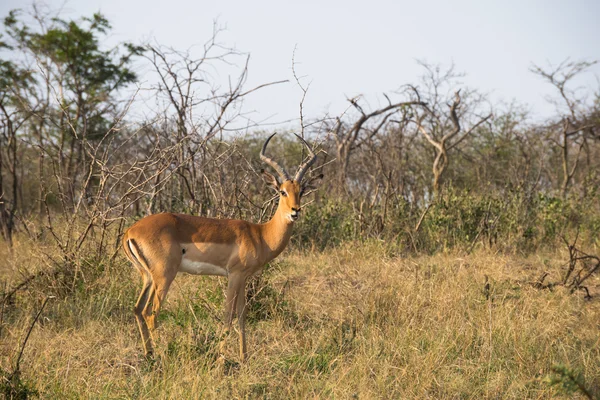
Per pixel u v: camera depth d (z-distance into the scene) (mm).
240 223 14367
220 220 14258
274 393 11234
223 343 12781
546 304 15641
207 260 13922
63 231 17625
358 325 14391
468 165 38625
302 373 11906
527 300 15766
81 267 16500
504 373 11898
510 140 38469
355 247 21828
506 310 14992
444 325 14234
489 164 36625
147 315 13375
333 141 33594
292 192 14531
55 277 16359
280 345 13523
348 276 17547
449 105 34500
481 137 41031
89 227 16656
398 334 13445
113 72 39656
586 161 41531
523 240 22859
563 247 22328
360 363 12203
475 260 20188
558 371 9516
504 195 26734
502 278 17969
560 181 39562
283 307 15602
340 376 11680
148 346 13086
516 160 35562
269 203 17422
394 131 33062
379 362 12367
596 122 39219
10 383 10477
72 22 38219
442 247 22531
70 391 10906
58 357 12531
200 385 11039
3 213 24438
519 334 13531
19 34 38094
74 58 37906
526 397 11180
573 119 39625
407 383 11562
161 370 11945
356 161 32594
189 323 13703
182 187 20922
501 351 13023
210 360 12078
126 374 12188
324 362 12570
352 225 23703
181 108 19547
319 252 22125
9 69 33406
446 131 37938
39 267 16703
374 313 14945
